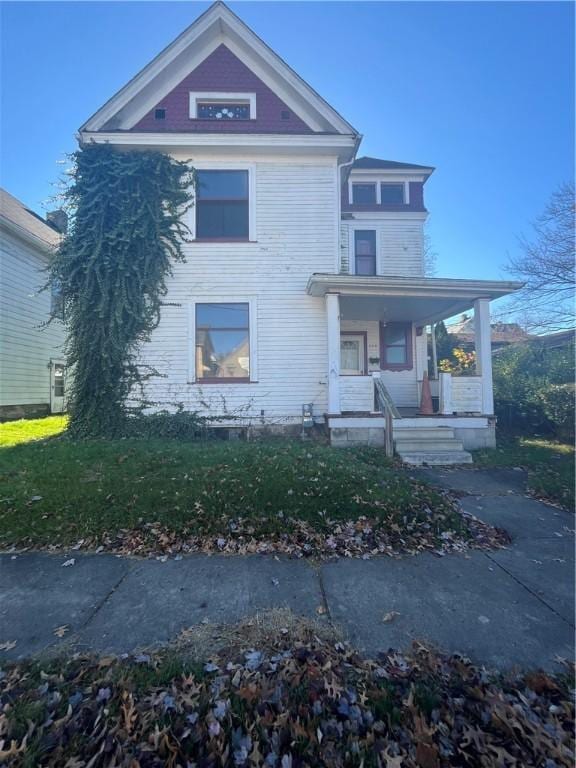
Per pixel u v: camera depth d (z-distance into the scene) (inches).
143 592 118.5
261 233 372.5
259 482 196.5
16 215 524.1
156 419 349.7
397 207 554.3
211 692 77.9
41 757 64.8
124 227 346.0
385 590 119.5
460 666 85.9
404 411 412.5
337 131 375.2
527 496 216.2
